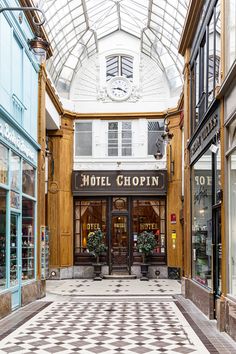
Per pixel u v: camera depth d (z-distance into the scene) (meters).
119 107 19.42
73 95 19.47
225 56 8.23
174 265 18.16
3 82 9.49
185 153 13.31
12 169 10.22
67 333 8.10
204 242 10.38
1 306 9.27
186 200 13.11
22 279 11.25
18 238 10.80
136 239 18.89
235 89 7.43
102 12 17.70
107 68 19.70
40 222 12.81
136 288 15.12
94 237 18.14
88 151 19.34
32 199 12.28
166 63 18.95
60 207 18.33
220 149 8.48
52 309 10.72
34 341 7.51
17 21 10.50
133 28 18.88
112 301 12.09
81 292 14.10
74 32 17.77
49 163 18.41
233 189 7.84
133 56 19.59
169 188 18.66
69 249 18.50
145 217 18.98
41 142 13.05
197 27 11.79
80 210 19.11
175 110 18.44
